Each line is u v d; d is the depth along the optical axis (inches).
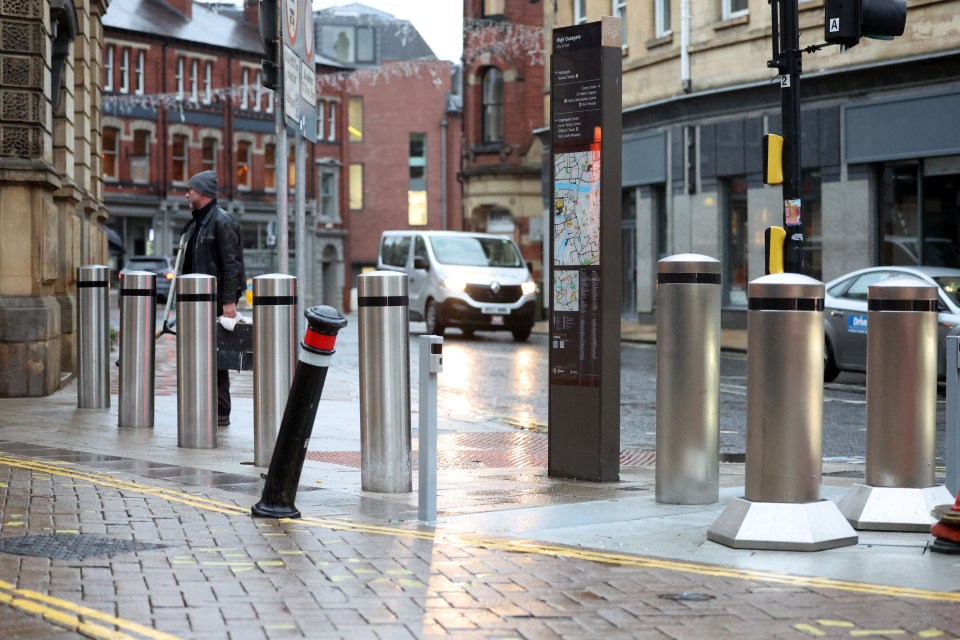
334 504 307.6
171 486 326.0
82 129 784.9
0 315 566.3
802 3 1093.1
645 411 591.5
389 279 327.3
